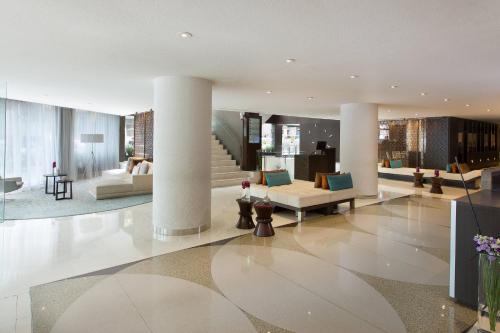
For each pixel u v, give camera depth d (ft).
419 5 7.88
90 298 9.48
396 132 44.32
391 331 7.84
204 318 8.41
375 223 18.37
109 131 41.42
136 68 14.35
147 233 16.21
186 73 15.21
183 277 10.99
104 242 14.75
